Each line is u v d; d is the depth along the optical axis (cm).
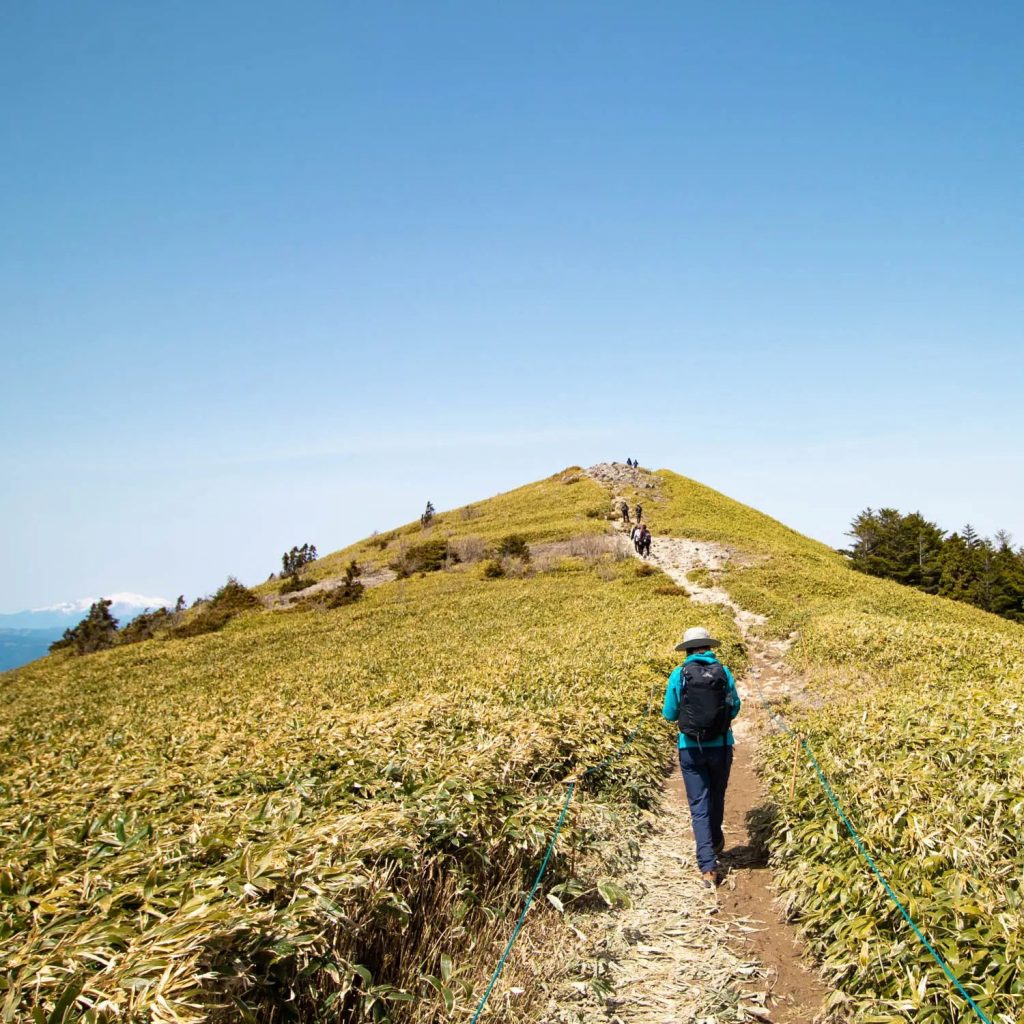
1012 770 643
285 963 414
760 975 550
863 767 773
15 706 2673
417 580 5191
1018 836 548
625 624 2703
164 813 684
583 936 593
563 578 4591
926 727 857
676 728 1316
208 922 383
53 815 718
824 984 534
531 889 641
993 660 1520
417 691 1598
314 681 2105
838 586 3756
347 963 426
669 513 6362
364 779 729
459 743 893
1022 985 393
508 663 1806
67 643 6078
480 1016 467
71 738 1603
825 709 1251
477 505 8050
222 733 1149
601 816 822
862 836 616
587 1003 506
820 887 580
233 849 521
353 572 5425
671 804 1008
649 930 621
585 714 1107
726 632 2403
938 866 533
